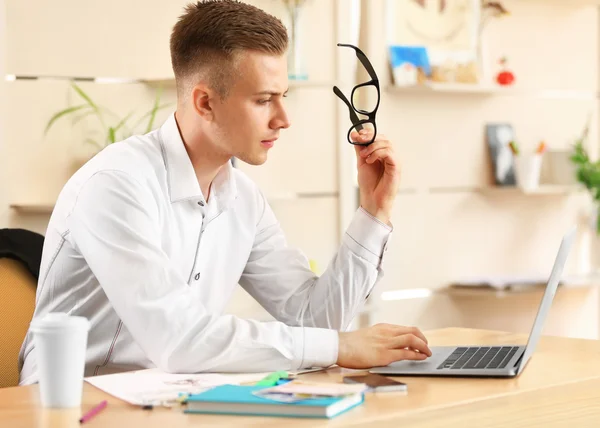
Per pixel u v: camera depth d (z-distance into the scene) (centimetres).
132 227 152
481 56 394
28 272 188
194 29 161
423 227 387
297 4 337
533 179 398
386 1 371
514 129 411
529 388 125
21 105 297
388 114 374
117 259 148
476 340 174
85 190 158
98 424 105
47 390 114
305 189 353
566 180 414
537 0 415
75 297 170
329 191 358
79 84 306
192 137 168
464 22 389
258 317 333
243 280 191
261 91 158
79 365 115
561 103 425
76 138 305
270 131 162
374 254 178
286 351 140
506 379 132
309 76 353
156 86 318
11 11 294
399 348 144
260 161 163
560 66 423
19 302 185
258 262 189
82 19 306
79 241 155
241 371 139
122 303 145
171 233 169
